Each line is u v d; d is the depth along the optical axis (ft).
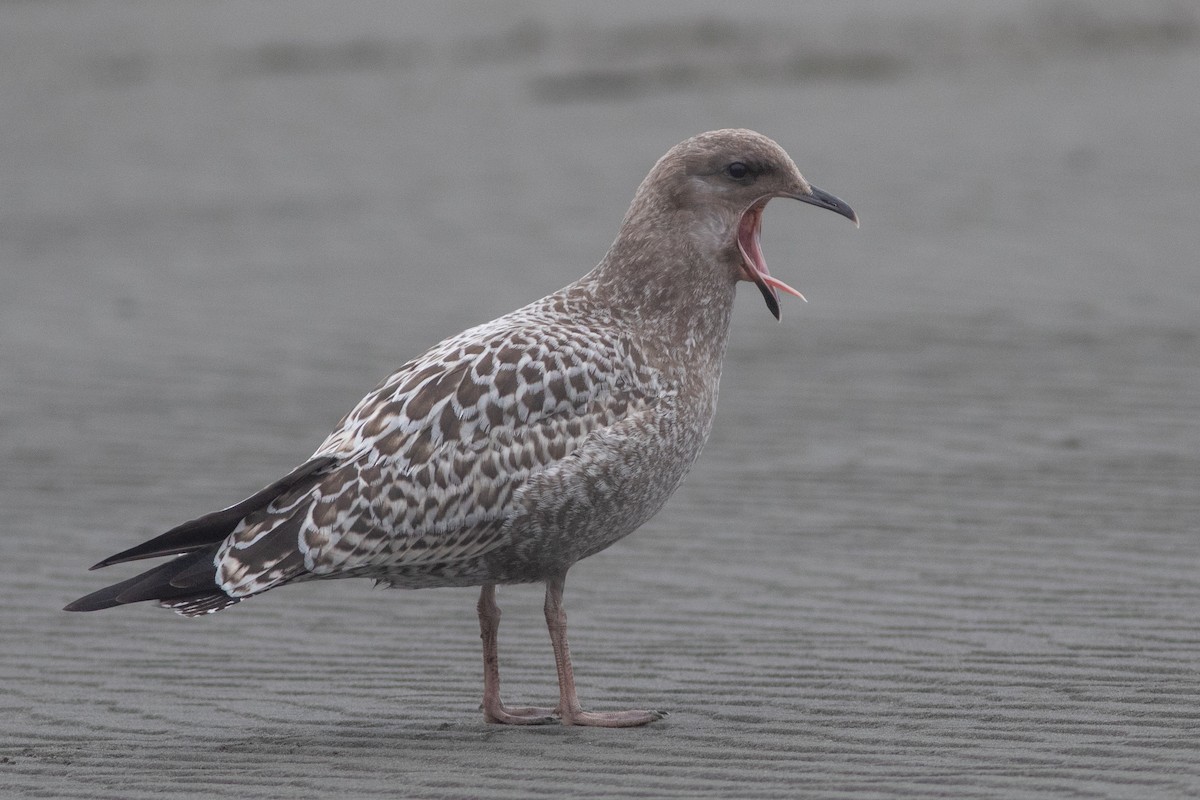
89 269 80.33
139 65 147.02
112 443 52.44
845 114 112.37
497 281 73.10
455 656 33.78
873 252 76.28
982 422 51.08
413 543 27.99
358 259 79.51
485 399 28.40
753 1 151.02
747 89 123.34
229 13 169.17
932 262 73.61
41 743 28.35
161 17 168.76
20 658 33.83
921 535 40.96
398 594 38.65
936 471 46.47
